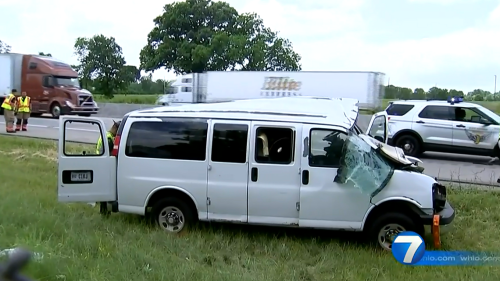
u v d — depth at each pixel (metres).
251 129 6.39
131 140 6.74
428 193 6.03
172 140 6.62
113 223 6.69
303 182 6.24
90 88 58.91
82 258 4.62
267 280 4.89
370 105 23.44
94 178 6.70
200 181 6.50
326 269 5.54
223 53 54.34
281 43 58.66
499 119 14.22
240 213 6.43
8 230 5.22
